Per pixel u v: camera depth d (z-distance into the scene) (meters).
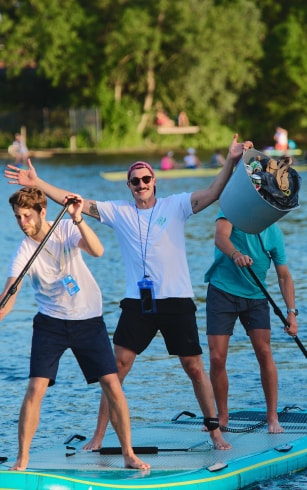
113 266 31.69
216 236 14.05
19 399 17.30
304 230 40.41
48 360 12.11
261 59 116.31
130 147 106.81
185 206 13.24
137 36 100.50
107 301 25.88
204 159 90.00
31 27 102.69
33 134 107.62
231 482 12.24
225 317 14.34
